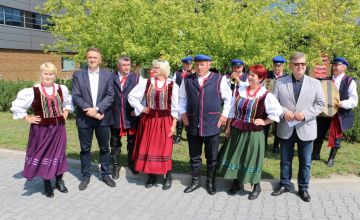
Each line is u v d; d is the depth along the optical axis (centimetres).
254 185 450
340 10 1038
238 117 438
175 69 898
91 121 465
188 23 870
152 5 1009
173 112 460
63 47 1366
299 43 1004
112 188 481
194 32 834
